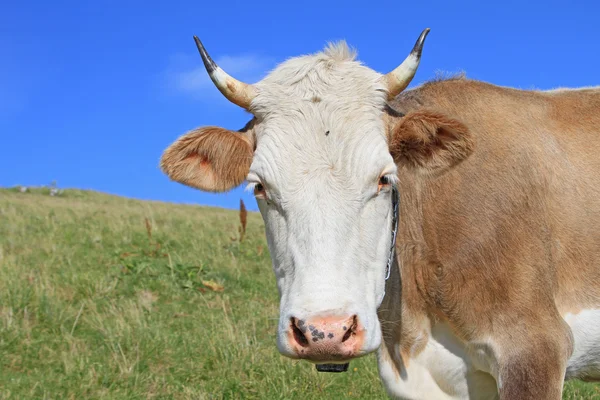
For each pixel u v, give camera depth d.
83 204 8.25
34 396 2.62
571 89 2.42
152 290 3.71
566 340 2.12
